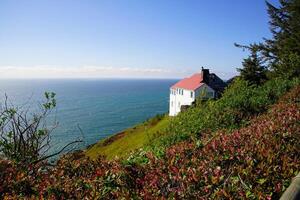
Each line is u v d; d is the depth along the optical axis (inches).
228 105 613.0
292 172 224.8
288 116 421.4
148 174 252.5
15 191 238.5
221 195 199.3
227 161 258.8
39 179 261.0
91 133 4033.0
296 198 183.2
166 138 518.0
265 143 295.3
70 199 223.3
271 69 1744.6
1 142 284.5
